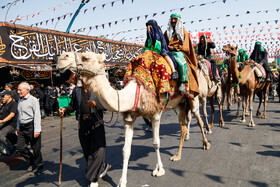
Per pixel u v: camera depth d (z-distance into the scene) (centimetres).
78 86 388
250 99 740
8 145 544
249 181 360
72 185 379
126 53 1677
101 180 386
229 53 699
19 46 1055
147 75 351
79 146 620
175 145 567
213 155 482
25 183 400
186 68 408
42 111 1163
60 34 1243
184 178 381
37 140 434
